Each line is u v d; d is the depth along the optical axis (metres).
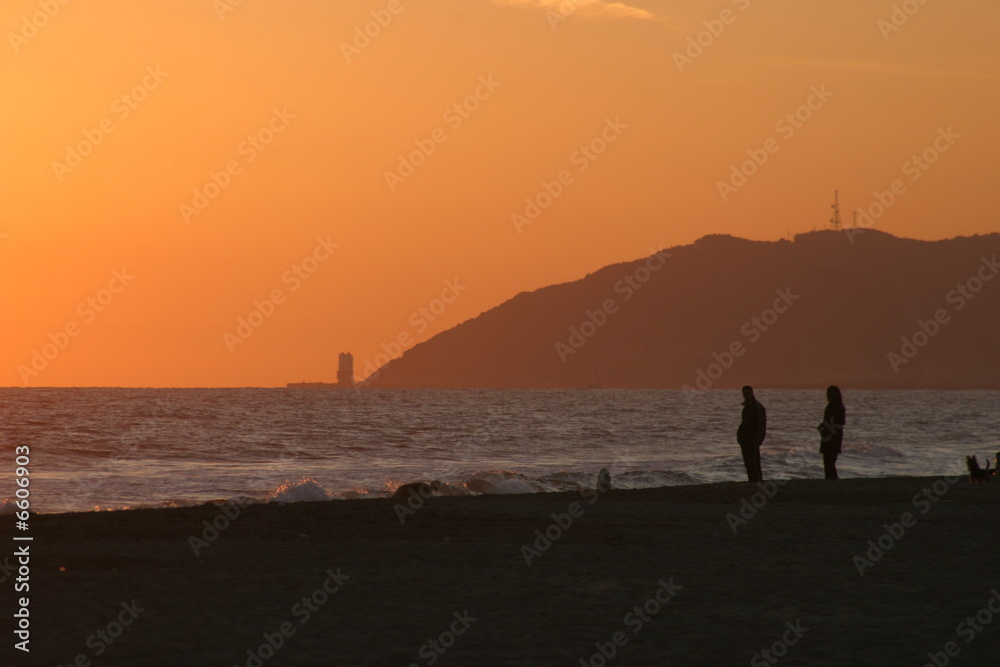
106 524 50.47
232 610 30.05
